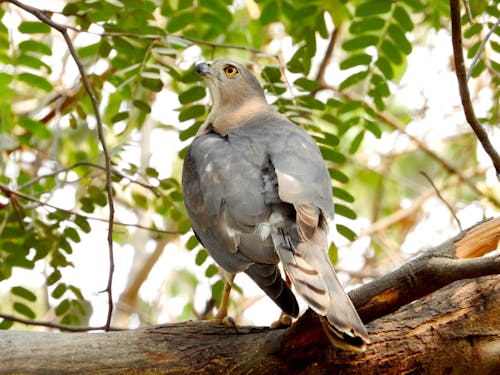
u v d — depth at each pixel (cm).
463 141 1739
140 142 1488
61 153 1391
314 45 1205
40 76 1223
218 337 812
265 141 945
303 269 768
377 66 1201
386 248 1662
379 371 778
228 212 866
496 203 1609
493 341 785
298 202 834
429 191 1689
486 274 706
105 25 1102
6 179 1223
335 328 714
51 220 1178
